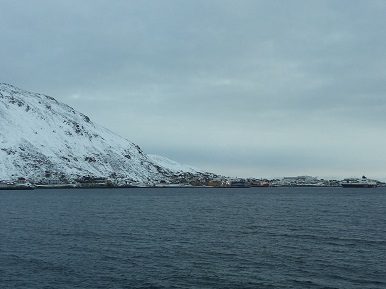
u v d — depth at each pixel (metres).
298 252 47.31
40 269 39.34
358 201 166.88
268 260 43.16
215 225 75.75
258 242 54.88
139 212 109.69
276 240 56.59
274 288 33.22
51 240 56.62
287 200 181.38
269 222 80.69
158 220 86.00
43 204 147.25
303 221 82.12
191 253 47.06
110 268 39.78
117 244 53.34
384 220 82.50
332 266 40.12
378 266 39.91
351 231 65.19
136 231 66.56
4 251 48.00
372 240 55.75
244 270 38.97
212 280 35.56
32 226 73.56
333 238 57.91
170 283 34.69
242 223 79.06
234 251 48.22
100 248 50.28
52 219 87.62
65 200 179.38
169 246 51.78
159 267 40.19
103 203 156.75
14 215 97.81
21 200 177.75
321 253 46.56
